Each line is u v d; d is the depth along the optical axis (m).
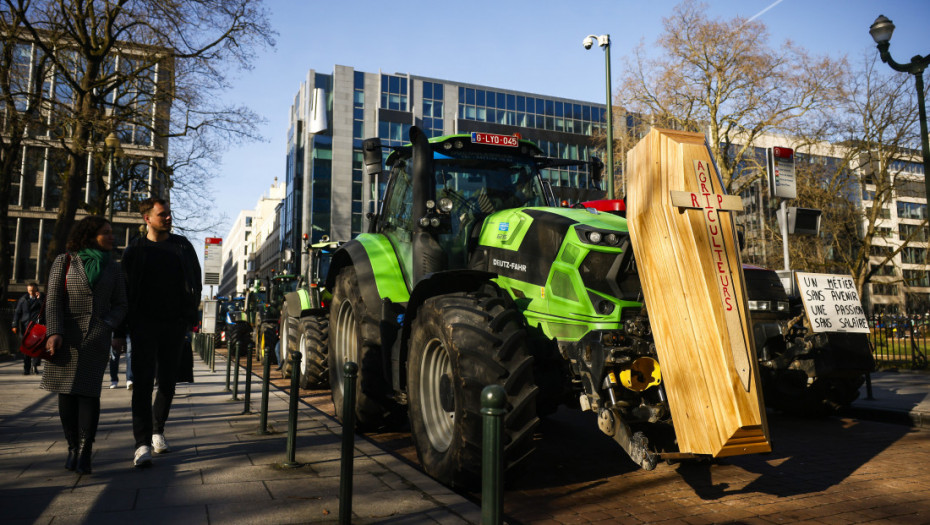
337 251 6.29
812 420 7.21
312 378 9.02
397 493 3.55
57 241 18.62
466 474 3.59
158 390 4.54
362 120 56.09
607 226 4.11
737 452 3.21
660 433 4.82
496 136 5.44
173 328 4.36
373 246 5.69
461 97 57.34
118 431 5.42
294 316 10.74
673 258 3.53
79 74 19.83
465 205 5.27
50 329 3.74
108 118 18.19
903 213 37.84
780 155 8.79
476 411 3.54
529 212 4.62
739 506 3.70
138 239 4.38
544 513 3.55
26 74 18.73
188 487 3.61
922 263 26.70
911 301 26.53
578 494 3.94
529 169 5.68
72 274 3.87
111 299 4.04
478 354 3.62
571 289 4.02
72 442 3.95
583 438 5.78
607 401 3.68
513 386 3.55
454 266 4.96
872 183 26.11
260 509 3.21
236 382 7.76
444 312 3.91
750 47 24.44
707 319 3.36
